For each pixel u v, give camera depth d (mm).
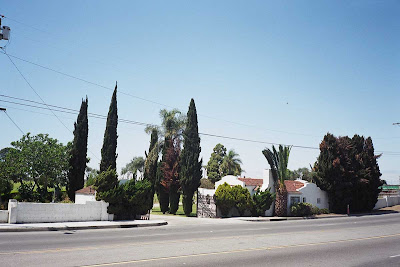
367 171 46469
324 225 28266
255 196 37281
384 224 29734
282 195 37562
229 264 12188
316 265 12758
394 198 57844
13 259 11211
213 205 35594
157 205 59500
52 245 14234
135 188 28125
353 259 14148
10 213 21312
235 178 38969
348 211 42719
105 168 39625
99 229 21828
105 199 25891
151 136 46375
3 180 33406
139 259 12141
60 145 38719
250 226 26562
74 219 24234
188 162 37969
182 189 38000
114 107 41094
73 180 40156
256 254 14383
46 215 22953
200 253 13992
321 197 43438
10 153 35750
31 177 36781
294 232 22578
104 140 40312
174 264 11656
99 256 12305
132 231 20969
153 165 43844
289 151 38438
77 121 41562
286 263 12844
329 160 43188
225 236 19641
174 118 44594
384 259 14289
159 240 17031
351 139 48688
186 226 25828
